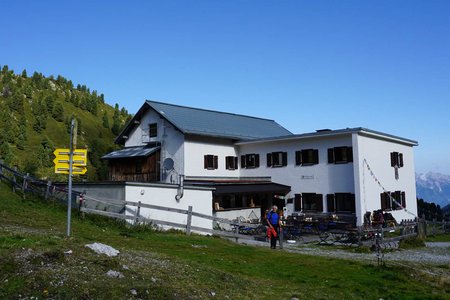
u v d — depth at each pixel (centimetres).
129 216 2088
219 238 2286
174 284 955
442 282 1471
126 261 1057
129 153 3969
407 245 2577
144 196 2341
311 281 1298
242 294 1013
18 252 945
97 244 1114
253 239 2538
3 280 812
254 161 4006
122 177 4084
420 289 1320
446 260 2053
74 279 851
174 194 2486
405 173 3856
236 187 3425
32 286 804
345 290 1215
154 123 4006
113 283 868
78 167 1402
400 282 1405
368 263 1725
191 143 3744
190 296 899
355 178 3206
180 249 1600
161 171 3838
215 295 955
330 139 3459
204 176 3803
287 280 1279
